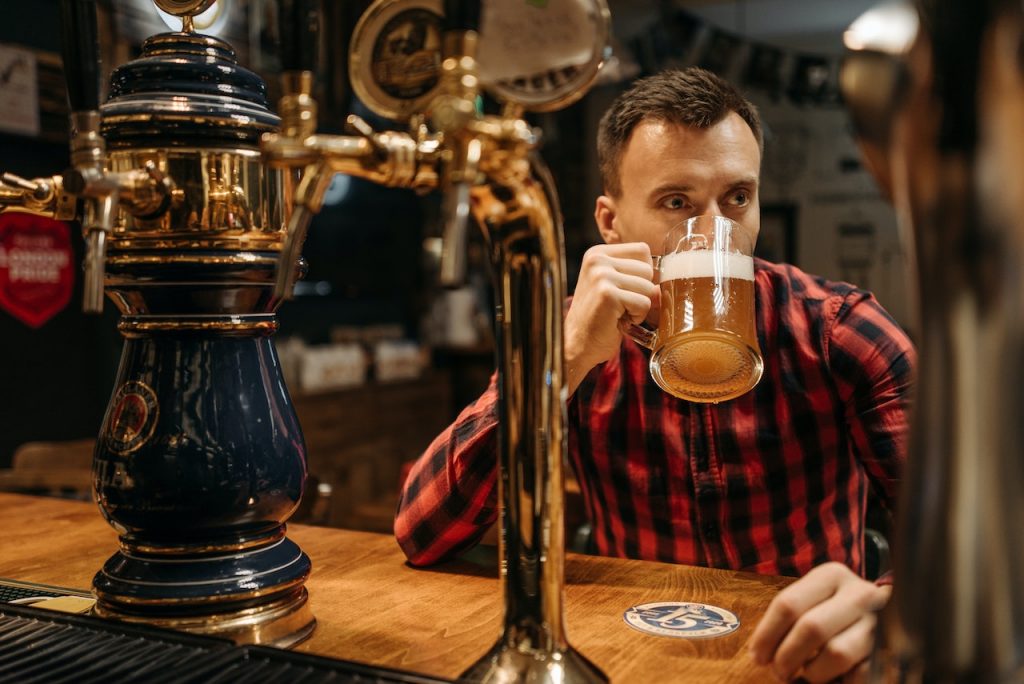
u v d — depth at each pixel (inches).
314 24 23.4
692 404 57.7
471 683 25.2
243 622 30.5
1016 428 16.7
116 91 32.0
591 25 24.1
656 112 51.9
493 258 25.3
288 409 33.6
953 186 16.2
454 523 41.5
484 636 31.8
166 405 30.6
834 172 231.6
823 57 229.5
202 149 30.3
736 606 35.0
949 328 16.8
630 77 207.6
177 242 30.4
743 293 38.9
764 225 237.8
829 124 230.7
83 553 43.7
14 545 45.3
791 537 57.7
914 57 16.2
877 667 19.0
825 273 234.2
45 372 131.3
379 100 24.5
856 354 54.9
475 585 38.5
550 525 25.3
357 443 169.0
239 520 31.2
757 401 57.2
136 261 30.1
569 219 233.3
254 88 33.4
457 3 21.4
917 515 17.6
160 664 26.4
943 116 16.1
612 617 33.7
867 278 231.1
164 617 30.3
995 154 16.0
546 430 24.9
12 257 126.2
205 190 30.3
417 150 23.0
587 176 234.1
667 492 58.7
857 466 60.1
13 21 126.0
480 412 43.6
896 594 18.1
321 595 37.0
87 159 25.1
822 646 25.8
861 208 230.1
